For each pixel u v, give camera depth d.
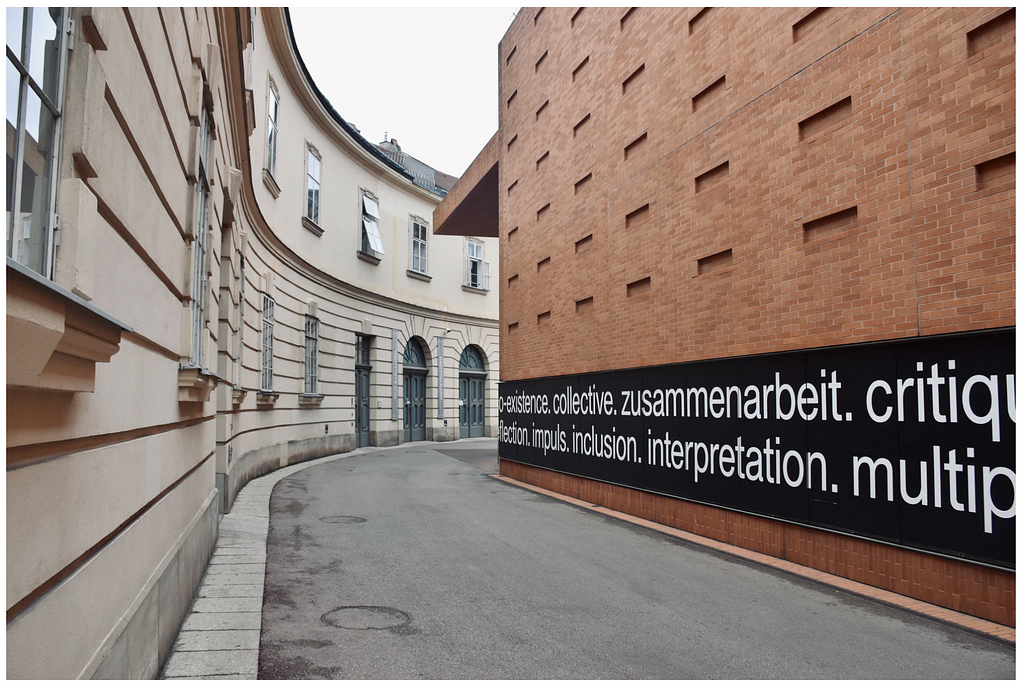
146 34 3.48
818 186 7.29
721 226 8.78
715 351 8.80
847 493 6.71
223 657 4.46
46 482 2.11
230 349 10.61
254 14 14.80
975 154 5.72
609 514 10.62
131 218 3.23
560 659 4.60
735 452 8.28
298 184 19.61
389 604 5.81
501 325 16.69
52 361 1.96
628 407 10.70
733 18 8.69
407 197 27.94
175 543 4.85
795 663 4.57
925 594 5.93
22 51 1.89
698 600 6.04
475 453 22.66
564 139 13.42
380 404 25.64
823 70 7.28
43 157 2.12
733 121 8.62
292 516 10.08
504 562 7.39
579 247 12.77
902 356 6.20
